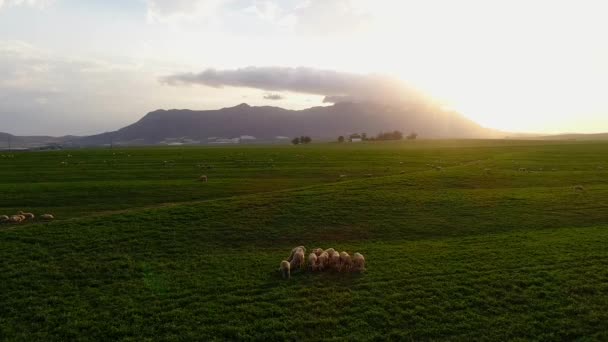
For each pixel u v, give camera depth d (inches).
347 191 2049.7
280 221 1550.2
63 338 766.5
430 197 1967.3
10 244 1224.2
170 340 757.3
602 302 889.5
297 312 858.8
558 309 861.2
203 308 872.3
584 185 2445.9
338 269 1072.2
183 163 3550.7
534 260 1150.3
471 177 2588.6
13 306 880.3
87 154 4549.7
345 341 756.6
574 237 1381.6
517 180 2561.5
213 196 2103.8
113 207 1830.7
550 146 6771.7
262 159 4003.4
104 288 973.8
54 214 1686.8
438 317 839.1
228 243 1332.4
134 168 3117.6
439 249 1279.5
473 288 970.7
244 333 780.6
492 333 780.0
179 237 1349.7
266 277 1044.5
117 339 762.2
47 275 1033.5
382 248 1299.2
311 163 3668.8
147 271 1079.0
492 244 1323.8
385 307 882.1
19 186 2146.9
